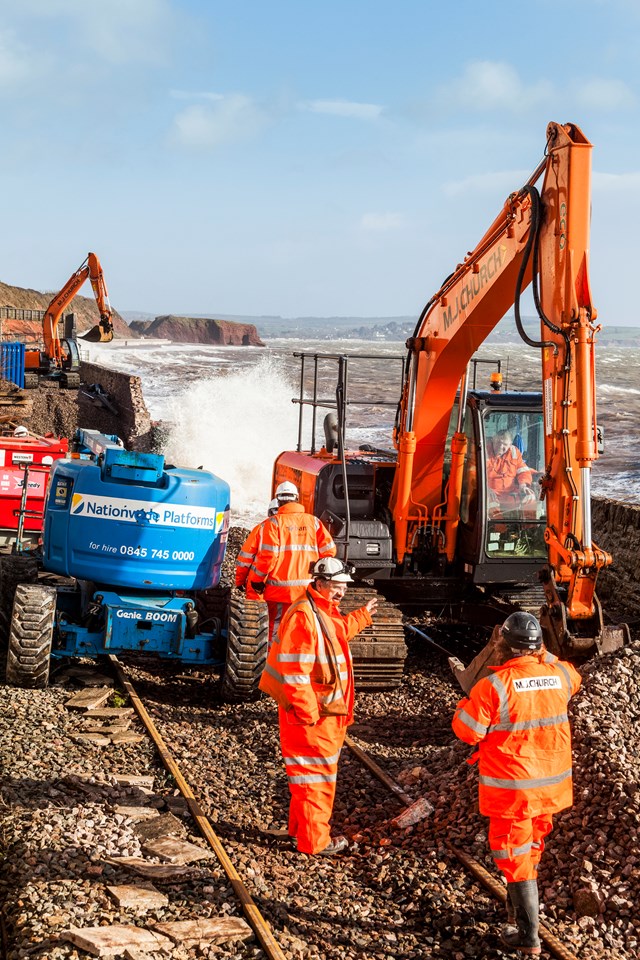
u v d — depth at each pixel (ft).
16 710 29.09
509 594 37.76
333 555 30.94
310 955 17.63
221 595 37.65
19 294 388.78
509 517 35.68
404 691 34.94
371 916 19.38
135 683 33.94
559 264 25.34
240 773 26.43
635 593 41.16
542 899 19.71
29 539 46.06
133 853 20.75
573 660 25.46
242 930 17.81
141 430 99.35
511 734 17.93
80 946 16.81
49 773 24.59
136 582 33.32
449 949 18.28
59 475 33.99
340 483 37.45
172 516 33.17
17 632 31.14
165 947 17.04
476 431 35.24
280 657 21.61
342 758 27.86
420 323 34.71
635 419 153.28
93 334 110.42
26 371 110.63
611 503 43.73
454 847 21.72
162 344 435.94
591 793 21.72
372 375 239.71
